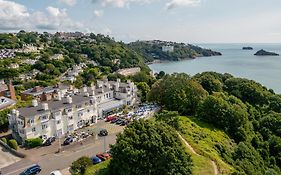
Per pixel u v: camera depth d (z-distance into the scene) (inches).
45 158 2561.5
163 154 1768.0
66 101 3410.4
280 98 4749.0
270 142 3577.8
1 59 7869.1
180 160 1803.6
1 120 3211.1
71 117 3284.9
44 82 6072.8
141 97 4940.9
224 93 4845.0
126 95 4360.2
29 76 6761.8
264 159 3243.1
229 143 3070.9
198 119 3531.0
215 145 2770.7
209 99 3580.2
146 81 6624.0
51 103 3321.9
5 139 2891.2
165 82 4055.1
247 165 2682.1
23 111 3034.0
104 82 4869.6
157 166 1763.0
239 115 3513.8
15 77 6565.0
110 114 3902.6
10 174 2274.9
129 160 1759.4
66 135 3166.8
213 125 3440.0
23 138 2893.7
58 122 3134.8
